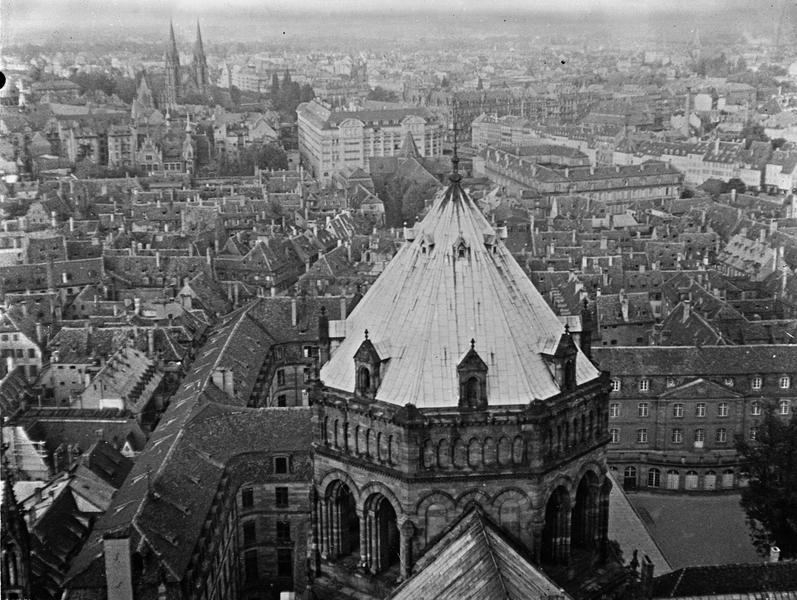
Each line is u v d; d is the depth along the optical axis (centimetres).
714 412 19575
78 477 16312
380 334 8719
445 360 8388
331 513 8962
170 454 15138
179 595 12525
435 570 8125
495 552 7912
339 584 8888
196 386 18612
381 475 8381
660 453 19675
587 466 8744
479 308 8544
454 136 9125
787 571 11544
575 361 8581
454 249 8662
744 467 16400
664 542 17388
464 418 8175
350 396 8606
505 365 8394
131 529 13012
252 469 16050
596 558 8969
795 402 19725
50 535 14712
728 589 11262
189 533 13575
